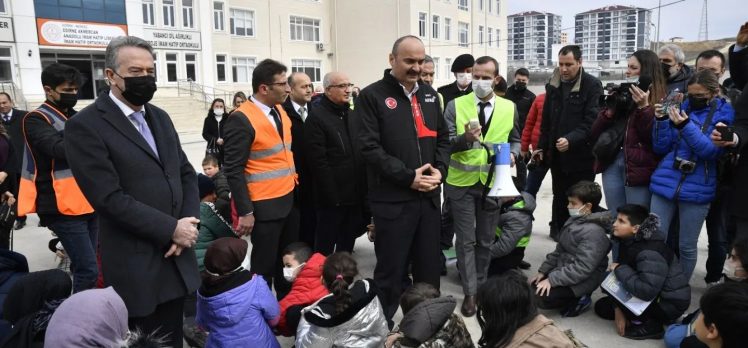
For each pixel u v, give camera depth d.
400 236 3.18
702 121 3.45
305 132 4.18
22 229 6.39
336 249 4.61
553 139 4.85
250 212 3.36
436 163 3.34
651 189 3.64
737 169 3.13
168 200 2.40
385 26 31.78
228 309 2.71
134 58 2.26
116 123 2.27
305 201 4.55
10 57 21.67
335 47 33.88
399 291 3.27
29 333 2.03
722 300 1.87
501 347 2.06
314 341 2.60
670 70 4.24
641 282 3.17
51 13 22.47
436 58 33.59
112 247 2.30
